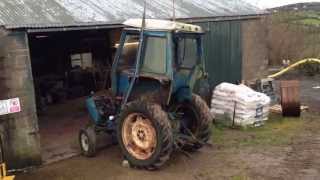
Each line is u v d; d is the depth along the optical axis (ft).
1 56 20.76
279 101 36.47
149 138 21.56
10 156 21.30
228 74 35.83
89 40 41.75
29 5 23.84
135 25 22.11
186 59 22.13
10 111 21.02
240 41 36.86
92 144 23.65
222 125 29.37
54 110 34.96
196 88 23.71
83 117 32.50
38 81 37.06
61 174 21.57
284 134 27.68
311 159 23.17
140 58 21.91
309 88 45.50
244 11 37.37
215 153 24.22
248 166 22.26
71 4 26.21
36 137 22.02
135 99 22.90
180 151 24.17
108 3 28.86
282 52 61.98
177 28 21.07
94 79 40.63
